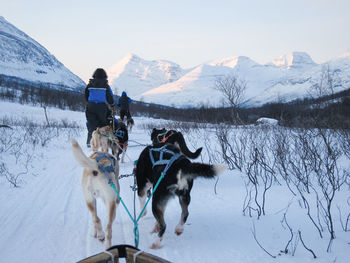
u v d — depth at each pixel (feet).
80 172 26.78
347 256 11.91
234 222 15.93
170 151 14.88
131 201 19.58
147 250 13.38
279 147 26.32
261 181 22.80
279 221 15.61
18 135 47.03
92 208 13.92
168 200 13.80
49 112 138.21
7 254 12.91
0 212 17.29
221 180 23.71
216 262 12.21
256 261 12.11
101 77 30.42
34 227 15.52
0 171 25.67
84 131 63.05
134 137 51.19
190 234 14.83
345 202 17.34
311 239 13.51
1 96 183.32
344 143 28.60
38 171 26.76
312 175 23.03
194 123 56.54
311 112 37.27
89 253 13.09
